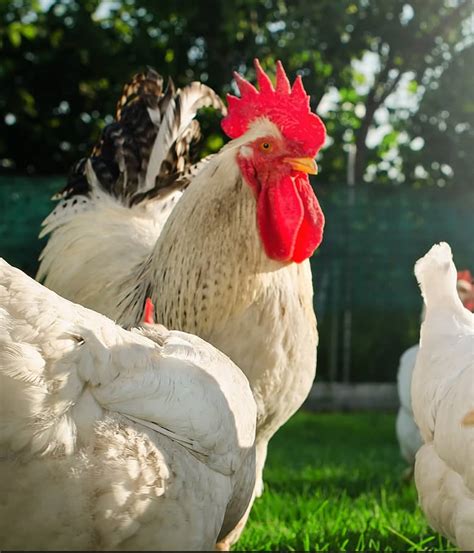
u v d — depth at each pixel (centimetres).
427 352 108
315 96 335
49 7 340
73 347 73
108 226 122
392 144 360
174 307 100
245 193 98
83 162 135
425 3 327
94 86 343
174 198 128
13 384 71
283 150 98
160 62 330
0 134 342
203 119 315
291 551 117
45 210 253
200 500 76
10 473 71
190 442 76
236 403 82
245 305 97
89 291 114
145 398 74
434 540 122
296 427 259
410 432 167
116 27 346
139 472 72
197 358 82
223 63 324
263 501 149
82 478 71
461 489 94
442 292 112
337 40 322
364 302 281
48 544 72
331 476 179
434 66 340
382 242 278
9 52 338
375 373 286
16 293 74
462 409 94
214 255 98
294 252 99
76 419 72
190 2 316
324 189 276
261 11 320
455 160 338
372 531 126
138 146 131
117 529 72
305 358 100
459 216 278
